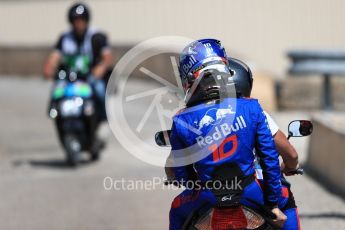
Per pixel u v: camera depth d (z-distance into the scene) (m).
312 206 29.30
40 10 107.12
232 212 15.30
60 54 41.84
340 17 87.62
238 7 91.56
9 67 103.38
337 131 32.66
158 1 96.50
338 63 53.00
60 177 38.78
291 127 17.12
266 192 15.83
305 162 39.16
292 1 89.12
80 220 28.91
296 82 57.72
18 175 39.81
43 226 28.27
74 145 40.94
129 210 30.53
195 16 94.19
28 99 77.50
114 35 99.56
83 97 40.53
